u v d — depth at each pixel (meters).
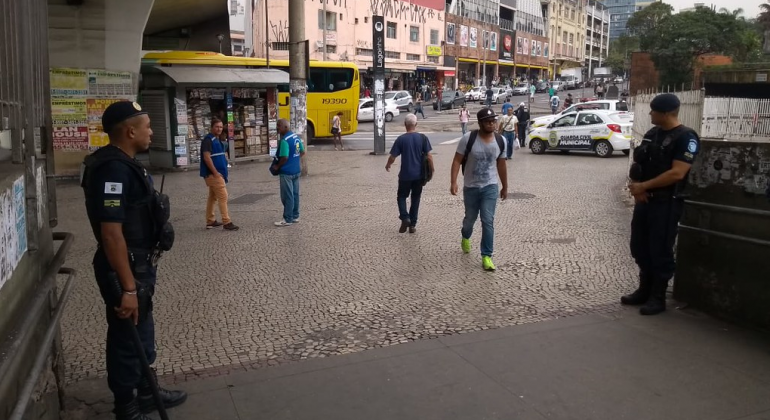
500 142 6.93
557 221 9.52
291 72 15.08
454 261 7.28
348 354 4.59
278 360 4.52
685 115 11.19
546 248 7.82
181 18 21.48
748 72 13.23
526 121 23.22
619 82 92.50
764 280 4.77
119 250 3.10
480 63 75.81
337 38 47.59
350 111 25.00
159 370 4.36
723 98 10.98
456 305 5.69
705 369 4.18
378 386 4.04
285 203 9.60
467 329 5.06
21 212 2.87
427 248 7.93
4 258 2.52
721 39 44.25
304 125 15.32
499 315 5.39
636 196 5.21
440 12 63.53
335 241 8.44
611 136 19.19
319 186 13.74
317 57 45.16
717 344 4.61
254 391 3.99
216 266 7.28
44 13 3.74
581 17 119.31
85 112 15.60
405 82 59.25
